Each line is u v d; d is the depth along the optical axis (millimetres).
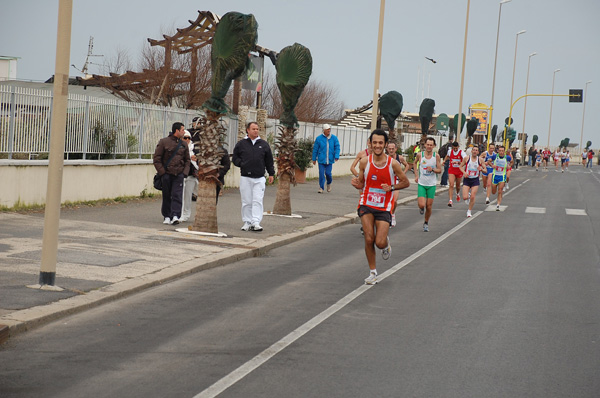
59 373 6082
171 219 15477
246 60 14336
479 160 22062
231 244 13648
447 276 11672
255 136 15734
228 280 10727
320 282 10812
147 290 9703
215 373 6195
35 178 16219
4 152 15539
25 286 8898
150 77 31938
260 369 6348
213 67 14234
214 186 14602
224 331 7688
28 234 12695
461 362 6773
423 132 38281
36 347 6836
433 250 14750
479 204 27562
